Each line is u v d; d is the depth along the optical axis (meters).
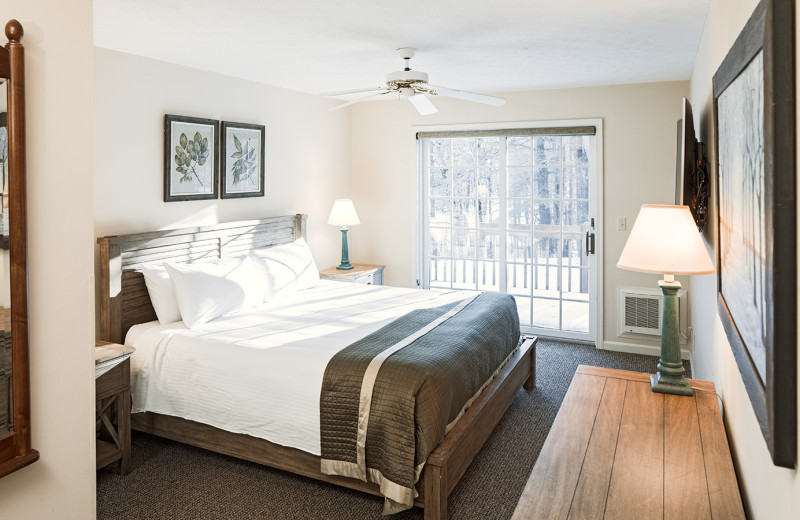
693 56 4.14
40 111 1.69
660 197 5.33
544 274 6.03
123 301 3.76
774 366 1.10
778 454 1.11
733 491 1.62
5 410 1.62
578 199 5.80
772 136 1.07
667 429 2.05
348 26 3.28
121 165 3.88
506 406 3.84
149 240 3.95
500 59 4.20
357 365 2.90
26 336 1.64
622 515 1.51
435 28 3.34
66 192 1.78
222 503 2.92
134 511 2.84
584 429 2.06
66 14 1.76
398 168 6.37
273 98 5.27
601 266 5.59
